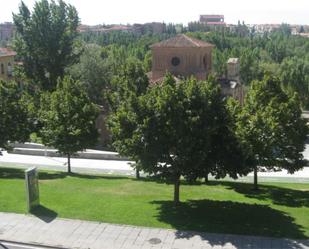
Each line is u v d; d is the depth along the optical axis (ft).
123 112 76.79
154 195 92.38
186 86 76.95
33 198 79.71
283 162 99.09
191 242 67.00
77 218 76.07
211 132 75.00
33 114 124.47
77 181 106.22
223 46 463.42
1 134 119.24
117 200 86.33
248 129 94.53
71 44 213.87
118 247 65.87
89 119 121.49
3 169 124.67
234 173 80.89
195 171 78.07
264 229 71.97
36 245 66.69
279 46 472.03
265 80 101.76
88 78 213.05
